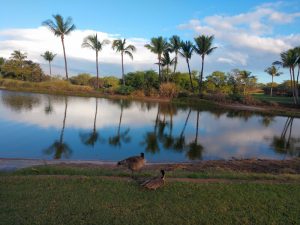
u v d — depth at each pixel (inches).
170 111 1583.4
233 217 296.4
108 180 378.3
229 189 365.1
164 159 653.3
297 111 1903.3
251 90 3671.3
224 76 3223.4
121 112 1386.6
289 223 290.8
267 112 1827.0
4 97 1742.1
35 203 305.6
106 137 836.0
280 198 346.9
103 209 299.0
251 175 442.6
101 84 2802.7
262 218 297.1
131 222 278.1
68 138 794.2
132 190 348.5
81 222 273.9
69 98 1920.5
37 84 2445.9
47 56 3193.9
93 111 1349.7
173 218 288.8
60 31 2482.8
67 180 372.2
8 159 568.1
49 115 1152.8
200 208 311.1
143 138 857.5
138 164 390.3
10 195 322.3
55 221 273.3
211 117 1448.1
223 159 682.8
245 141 914.1
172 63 2551.7
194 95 2287.2
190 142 847.1
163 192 346.9
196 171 514.0
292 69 2132.1
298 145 898.1
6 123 948.6
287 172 561.0
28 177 382.6
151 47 2477.9
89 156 640.4
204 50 2274.9
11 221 269.4
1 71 3105.3
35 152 647.8
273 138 989.8
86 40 2514.8
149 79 2684.5
